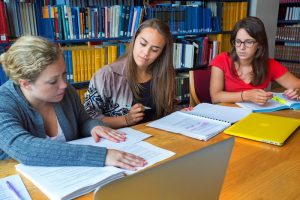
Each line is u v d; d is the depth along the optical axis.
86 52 2.69
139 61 1.60
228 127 1.33
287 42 5.66
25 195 0.78
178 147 1.12
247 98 1.79
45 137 1.13
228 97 1.86
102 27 2.77
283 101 1.75
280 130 1.27
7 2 2.27
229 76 2.11
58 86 1.00
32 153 0.92
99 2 3.18
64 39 2.59
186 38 3.59
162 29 1.57
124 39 2.92
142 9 2.93
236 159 1.04
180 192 0.55
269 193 0.83
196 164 0.55
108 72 1.65
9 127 0.97
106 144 1.12
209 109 1.65
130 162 0.93
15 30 2.31
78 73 2.69
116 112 1.70
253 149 1.12
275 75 2.18
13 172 0.91
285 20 5.55
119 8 2.81
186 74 3.52
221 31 3.69
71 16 2.58
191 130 1.28
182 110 1.64
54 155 0.92
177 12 3.22
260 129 1.28
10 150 0.95
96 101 1.62
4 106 1.02
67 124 1.21
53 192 0.77
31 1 2.39
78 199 0.77
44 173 0.88
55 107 1.18
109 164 0.92
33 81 0.97
